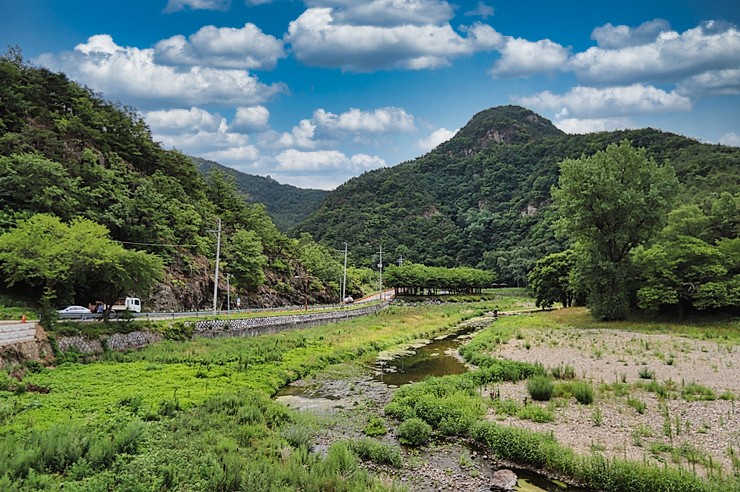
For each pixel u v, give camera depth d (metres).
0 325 25.31
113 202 55.69
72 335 30.98
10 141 49.09
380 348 44.94
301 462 16.92
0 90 55.34
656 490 14.53
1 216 39.66
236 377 29.08
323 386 30.31
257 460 16.52
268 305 74.69
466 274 124.00
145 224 58.19
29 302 39.00
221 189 91.94
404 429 20.61
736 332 43.19
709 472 15.53
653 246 53.97
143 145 75.75
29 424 17.81
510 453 18.23
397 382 31.44
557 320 57.09
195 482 14.23
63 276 32.22
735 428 19.64
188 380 27.03
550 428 20.47
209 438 18.14
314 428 21.59
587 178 55.09
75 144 59.53
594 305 55.31
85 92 71.94
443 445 19.89
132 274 36.28
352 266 134.25
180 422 19.67
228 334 44.09
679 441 18.56
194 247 64.38
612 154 57.16
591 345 39.62
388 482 16.17
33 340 27.69
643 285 53.62
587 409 22.81
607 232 56.34
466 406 23.38
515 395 25.80
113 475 14.15
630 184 54.81
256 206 98.75
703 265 48.81
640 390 25.58
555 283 75.56
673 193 55.34
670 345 38.38
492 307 92.25
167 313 46.19
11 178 42.72
